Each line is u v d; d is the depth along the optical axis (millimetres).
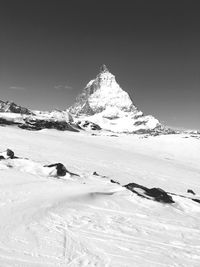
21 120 144375
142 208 21625
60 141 98625
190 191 39562
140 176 51344
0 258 11336
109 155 80500
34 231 14547
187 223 19609
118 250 13492
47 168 28797
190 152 126938
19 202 18562
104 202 21547
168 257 13477
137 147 129000
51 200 19703
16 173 26297
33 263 11250
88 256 12477
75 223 16484
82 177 29984
